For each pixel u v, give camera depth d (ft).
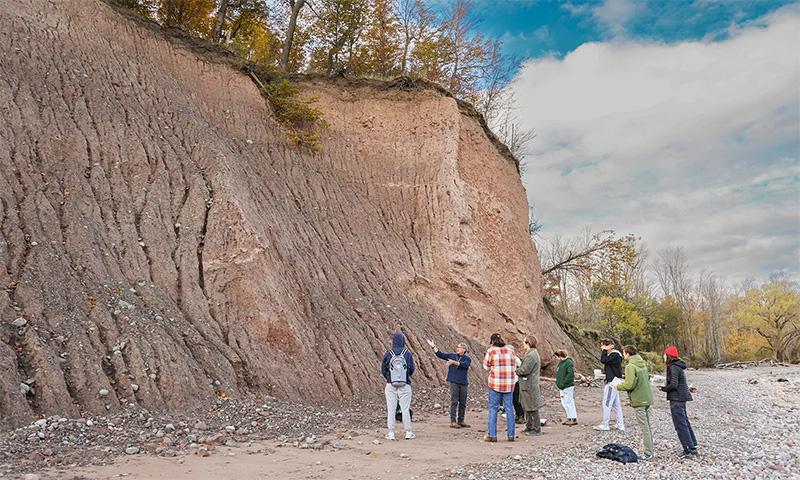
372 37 104.63
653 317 184.14
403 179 72.08
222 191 48.91
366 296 56.39
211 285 43.24
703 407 55.11
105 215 42.96
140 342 34.63
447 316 64.75
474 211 72.64
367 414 40.34
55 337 32.30
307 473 23.30
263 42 95.45
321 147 69.46
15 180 40.34
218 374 36.78
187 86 63.26
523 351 70.64
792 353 192.13
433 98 77.15
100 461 23.49
